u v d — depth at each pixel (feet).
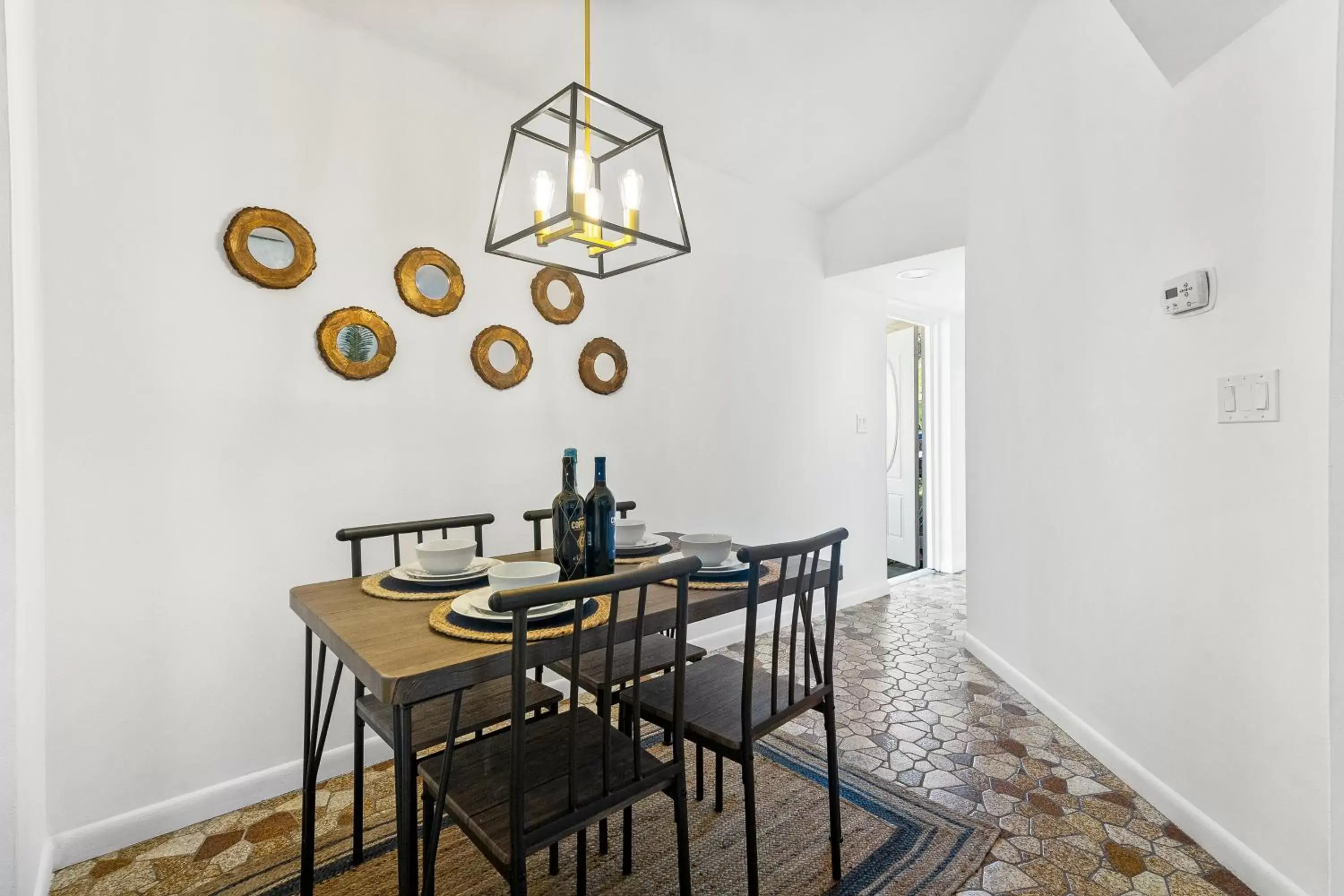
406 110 7.41
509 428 8.25
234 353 6.23
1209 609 5.32
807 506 12.61
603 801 3.89
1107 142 6.62
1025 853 5.42
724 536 5.89
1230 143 5.00
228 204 6.21
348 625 4.25
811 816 6.01
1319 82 4.27
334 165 6.88
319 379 6.75
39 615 5.06
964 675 9.57
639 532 6.77
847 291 13.58
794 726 7.90
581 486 9.02
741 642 11.21
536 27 7.42
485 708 5.25
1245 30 4.81
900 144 10.78
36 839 4.96
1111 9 6.48
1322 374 4.30
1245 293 4.90
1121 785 6.45
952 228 10.74
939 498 16.70
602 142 9.46
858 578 13.73
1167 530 5.81
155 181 5.81
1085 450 7.11
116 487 5.62
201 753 6.07
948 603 13.80
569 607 4.38
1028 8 8.00
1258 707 4.84
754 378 11.63
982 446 9.95
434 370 7.57
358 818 5.41
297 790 6.57
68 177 5.37
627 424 9.64
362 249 7.06
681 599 4.24
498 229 8.16
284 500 6.53
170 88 5.90
